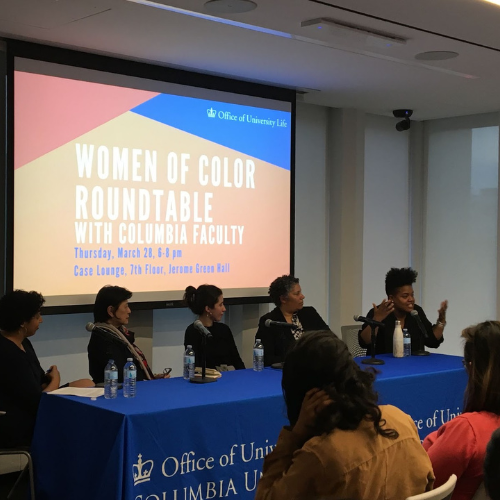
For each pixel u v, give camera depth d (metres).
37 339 4.51
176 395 2.72
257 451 2.72
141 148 4.76
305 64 4.67
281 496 1.49
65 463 2.58
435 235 7.00
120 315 3.61
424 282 7.07
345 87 5.41
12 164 4.17
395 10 3.48
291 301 3.94
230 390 2.86
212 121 5.11
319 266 6.29
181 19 3.66
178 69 4.90
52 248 4.36
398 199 6.95
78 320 4.69
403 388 3.22
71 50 4.38
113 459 2.34
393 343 3.91
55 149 4.36
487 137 6.57
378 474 1.49
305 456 1.48
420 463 1.58
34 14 3.62
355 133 6.33
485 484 1.09
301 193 6.14
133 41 4.15
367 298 6.68
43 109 4.29
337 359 1.54
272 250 5.50
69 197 4.43
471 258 6.72
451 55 4.35
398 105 6.14
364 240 6.64
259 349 3.43
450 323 6.89
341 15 3.56
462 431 1.79
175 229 4.95
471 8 3.44
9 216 4.17
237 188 5.28
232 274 5.27
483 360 1.82
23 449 2.94
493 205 6.53
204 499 2.55
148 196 4.80
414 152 7.04
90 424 2.48
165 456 2.44
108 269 4.61
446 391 3.43
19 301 3.19
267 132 5.42
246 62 4.65
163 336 5.20
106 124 4.58
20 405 3.04
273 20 3.64
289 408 1.60
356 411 1.51
